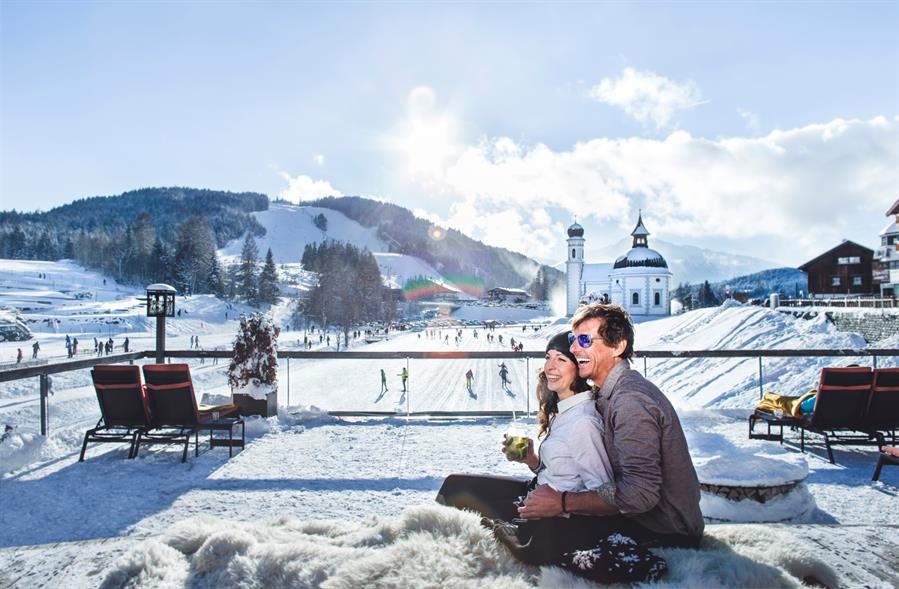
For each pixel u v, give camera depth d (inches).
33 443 244.5
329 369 1715.1
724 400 625.3
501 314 6446.9
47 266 5492.1
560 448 91.0
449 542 89.1
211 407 271.6
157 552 96.7
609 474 89.2
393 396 1192.8
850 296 2292.1
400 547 87.5
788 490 165.6
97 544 116.1
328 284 4320.9
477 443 273.6
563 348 95.7
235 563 89.7
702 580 76.0
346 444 272.2
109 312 3636.8
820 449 263.1
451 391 1252.5
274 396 318.3
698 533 90.5
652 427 84.4
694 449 241.6
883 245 2100.1
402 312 5959.6
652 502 83.4
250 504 187.9
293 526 111.8
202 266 4918.8
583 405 93.0
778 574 79.7
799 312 1552.7
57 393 1151.0
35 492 201.0
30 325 2967.5
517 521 93.4
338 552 91.0
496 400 1121.4
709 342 1224.8
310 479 215.6
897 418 244.4
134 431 257.4
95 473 224.8
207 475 221.3
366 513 178.7
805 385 590.9
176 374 244.2
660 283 3393.2
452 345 2770.7
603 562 78.7
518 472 224.2
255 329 311.3
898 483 211.0
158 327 348.8
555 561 83.4
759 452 252.2
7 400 1068.5
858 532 118.3
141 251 5364.2
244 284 4886.8
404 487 205.9
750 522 159.5
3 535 163.9
